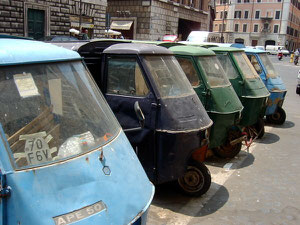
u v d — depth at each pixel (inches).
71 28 911.0
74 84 106.7
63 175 85.2
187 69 244.5
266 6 3120.1
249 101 298.7
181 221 173.5
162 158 174.9
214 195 207.3
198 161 197.6
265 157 285.3
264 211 190.5
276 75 391.2
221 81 252.1
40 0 805.2
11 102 87.2
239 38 3287.4
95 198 86.4
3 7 721.0
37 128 89.7
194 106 186.5
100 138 102.6
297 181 236.7
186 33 1660.9
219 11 3388.3
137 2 1295.5
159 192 207.0
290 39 3351.4
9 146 81.9
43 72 97.4
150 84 175.6
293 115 462.6
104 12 1026.7
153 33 1307.8
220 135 242.1
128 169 102.0
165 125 172.6
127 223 89.1
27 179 79.9
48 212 78.4
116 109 184.7
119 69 187.0
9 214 75.2
